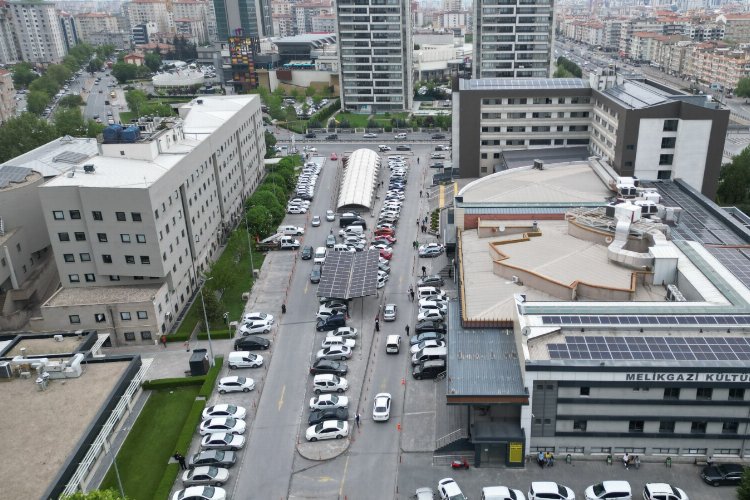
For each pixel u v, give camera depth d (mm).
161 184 97500
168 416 77875
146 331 95250
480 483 64188
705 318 67750
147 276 98375
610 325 67625
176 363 89750
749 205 133750
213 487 63781
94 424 67062
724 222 99875
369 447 70875
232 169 143500
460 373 67688
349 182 160000
